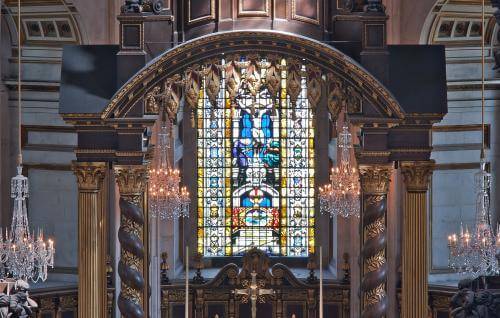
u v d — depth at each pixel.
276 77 36.69
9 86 46.34
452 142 47.50
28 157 47.12
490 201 47.47
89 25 45.25
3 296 34.31
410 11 45.25
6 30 46.06
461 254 35.97
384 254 37.19
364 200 37.25
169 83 36.50
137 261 37.06
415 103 36.69
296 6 37.59
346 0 37.12
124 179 36.88
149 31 37.16
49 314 45.53
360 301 38.00
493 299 34.28
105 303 38.28
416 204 37.44
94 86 36.78
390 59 37.28
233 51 36.44
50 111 46.88
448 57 46.91
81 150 36.84
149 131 37.78
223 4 37.53
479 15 45.34
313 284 48.31
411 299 37.72
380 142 36.75
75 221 47.19
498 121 47.50
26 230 36.59
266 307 48.50
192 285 48.25
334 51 35.97
